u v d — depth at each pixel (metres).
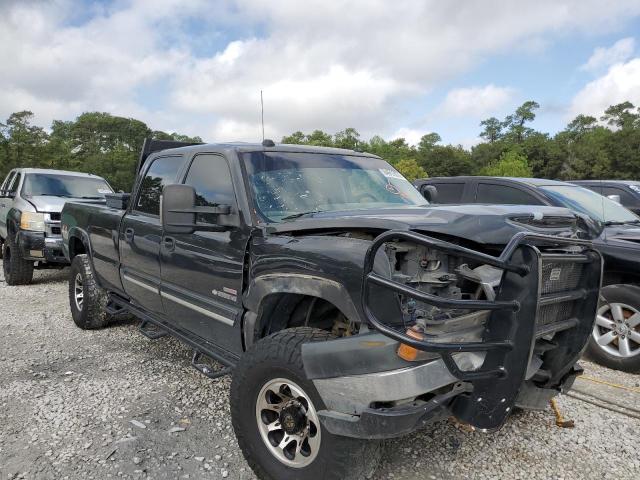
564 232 2.83
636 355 4.87
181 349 5.42
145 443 3.45
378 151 98.38
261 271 3.07
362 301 2.46
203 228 3.44
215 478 3.07
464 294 2.63
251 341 3.25
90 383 4.47
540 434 3.62
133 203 4.98
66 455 3.28
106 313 6.02
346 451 2.54
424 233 2.62
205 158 4.02
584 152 81.75
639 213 8.22
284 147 4.03
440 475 3.11
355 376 2.46
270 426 2.93
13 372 4.74
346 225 2.82
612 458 3.33
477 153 98.94
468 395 2.54
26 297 8.16
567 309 2.97
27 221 8.66
